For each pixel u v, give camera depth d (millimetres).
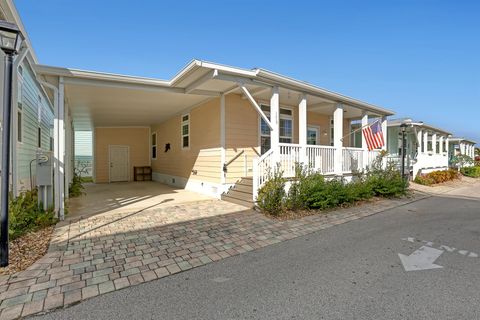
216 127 8883
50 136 11812
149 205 7395
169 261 3707
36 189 6168
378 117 11898
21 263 3516
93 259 3703
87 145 19250
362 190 8375
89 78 6426
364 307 2580
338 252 4145
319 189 7113
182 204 7574
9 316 2416
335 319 2389
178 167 11750
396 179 9844
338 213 6906
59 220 5605
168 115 11977
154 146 15047
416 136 14961
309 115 11891
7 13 4664
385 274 3338
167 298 2756
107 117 12094
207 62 6066
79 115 11406
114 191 10430
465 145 24703
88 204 7527
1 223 3381
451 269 3496
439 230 5449
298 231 5285
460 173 19766
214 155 9008
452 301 2684
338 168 9250
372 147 9484
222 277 3254
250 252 4125
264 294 2840
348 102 9703
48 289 2895
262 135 9719
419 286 3010
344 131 13500
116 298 2748
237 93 8758
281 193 6746
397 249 4289
